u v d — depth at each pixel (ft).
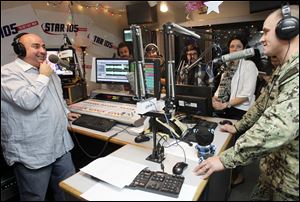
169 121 4.51
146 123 4.91
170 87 3.84
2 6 5.98
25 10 6.35
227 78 5.78
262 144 2.91
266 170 3.59
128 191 3.14
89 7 7.72
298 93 2.80
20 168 5.11
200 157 3.81
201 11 5.93
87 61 7.62
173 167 3.55
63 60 6.39
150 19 7.45
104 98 7.08
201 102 5.10
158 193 3.05
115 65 6.94
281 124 2.81
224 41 5.37
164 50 3.76
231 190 3.83
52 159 5.27
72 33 7.30
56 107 5.32
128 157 4.01
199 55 5.37
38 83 4.67
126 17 8.05
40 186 5.24
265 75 5.21
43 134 5.03
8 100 4.73
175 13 6.82
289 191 3.21
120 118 5.46
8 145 5.02
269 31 3.18
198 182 3.22
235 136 4.79
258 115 4.29
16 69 4.79
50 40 6.83
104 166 3.65
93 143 6.43
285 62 3.17
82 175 3.56
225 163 3.21
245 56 4.66
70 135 6.15
